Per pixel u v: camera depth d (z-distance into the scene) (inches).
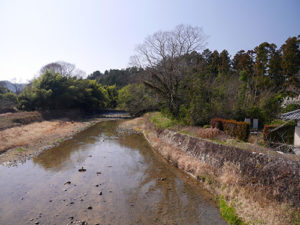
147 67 906.1
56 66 2048.5
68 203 286.8
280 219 207.5
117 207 279.6
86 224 238.1
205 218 254.8
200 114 644.1
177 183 364.5
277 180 255.3
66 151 579.8
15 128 799.1
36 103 1337.4
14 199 297.1
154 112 1147.3
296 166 245.6
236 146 370.3
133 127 1056.2
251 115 675.4
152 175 404.2
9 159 491.2
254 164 297.1
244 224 220.5
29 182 360.5
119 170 430.6
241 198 263.3
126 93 1323.8
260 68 1089.4
